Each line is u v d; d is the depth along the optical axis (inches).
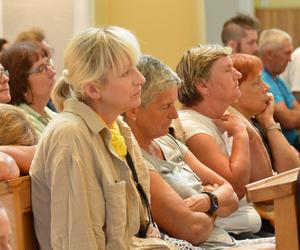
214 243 145.6
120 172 120.0
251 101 194.2
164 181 139.3
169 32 280.4
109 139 117.7
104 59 116.3
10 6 264.5
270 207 177.9
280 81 272.2
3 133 124.3
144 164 128.3
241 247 138.9
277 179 105.0
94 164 114.3
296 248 100.0
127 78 118.6
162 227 138.6
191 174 150.6
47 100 173.9
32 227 117.6
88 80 116.9
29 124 129.2
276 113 259.0
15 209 112.3
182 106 177.5
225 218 160.9
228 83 170.2
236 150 166.9
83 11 263.3
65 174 111.1
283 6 420.2
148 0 278.7
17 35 244.7
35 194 115.8
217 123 173.5
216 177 154.6
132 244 118.5
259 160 180.7
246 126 180.1
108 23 277.0
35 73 169.6
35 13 264.7
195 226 137.9
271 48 265.0
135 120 143.7
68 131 112.5
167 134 156.3
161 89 141.8
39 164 114.7
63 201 110.8
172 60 281.0
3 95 158.6
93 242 110.9
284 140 199.8
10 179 112.3
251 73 193.2
